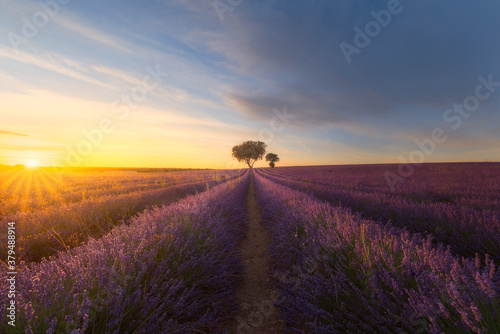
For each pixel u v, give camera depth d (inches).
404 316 58.1
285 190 362.0
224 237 146.9
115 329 60.3
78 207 225.3
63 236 164.1
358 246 88.9
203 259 101.2
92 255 81.9
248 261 154.6
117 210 250.7
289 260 129.7
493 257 118.3
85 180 764.0
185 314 78.9
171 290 76.5
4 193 360.5
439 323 52.7
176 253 100.4
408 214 205.0
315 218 150.7
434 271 61.8
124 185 570.3
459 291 51.4
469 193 326.0
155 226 111.7
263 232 234.2
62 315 54.9
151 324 64.6
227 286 111.4
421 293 56.2
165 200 354.6
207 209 177.6
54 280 65.8
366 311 68.3
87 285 67.2
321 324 74.2
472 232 139.7
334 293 78.0
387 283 66.3
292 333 80.7
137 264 82.7
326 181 715.4
